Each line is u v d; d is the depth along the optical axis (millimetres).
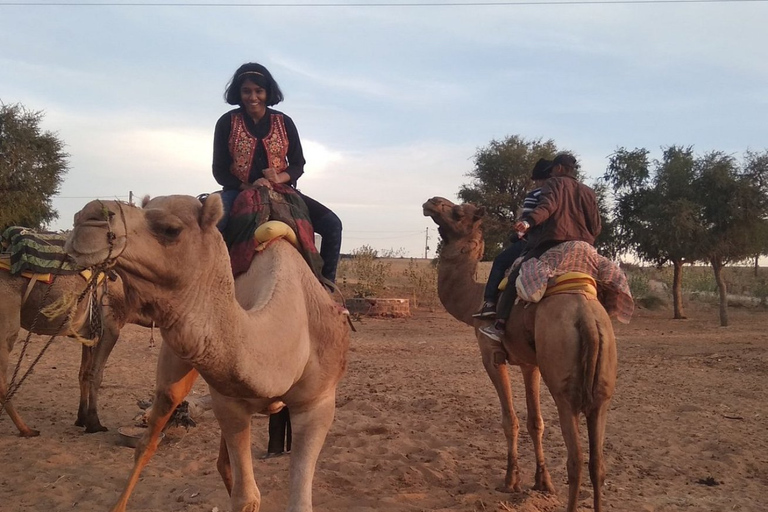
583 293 5699
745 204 27562
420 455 7730
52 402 10281
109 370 13180
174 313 3303
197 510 5801
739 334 22859
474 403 10688
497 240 44375
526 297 5789
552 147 46781
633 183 30797
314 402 4340
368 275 33125
